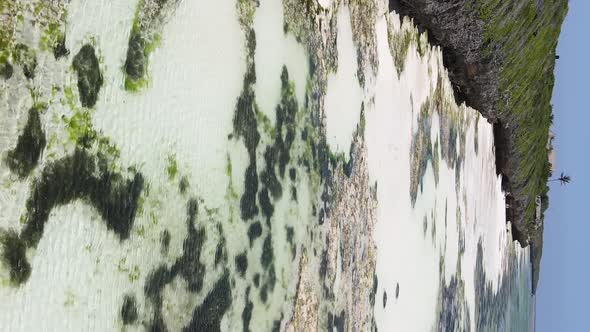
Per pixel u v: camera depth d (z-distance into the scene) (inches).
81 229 72.3
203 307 94.0
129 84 80.4
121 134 78.9
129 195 80.0
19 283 64.0
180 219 89.6
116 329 77.2
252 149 108.3
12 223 63.4
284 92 119.1
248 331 105.7
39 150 66.6
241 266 104.1
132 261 80.3
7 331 62.4
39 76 66.5
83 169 72.8
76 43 71.7
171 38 88.6
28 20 64.9
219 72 99.3
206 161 95.8
